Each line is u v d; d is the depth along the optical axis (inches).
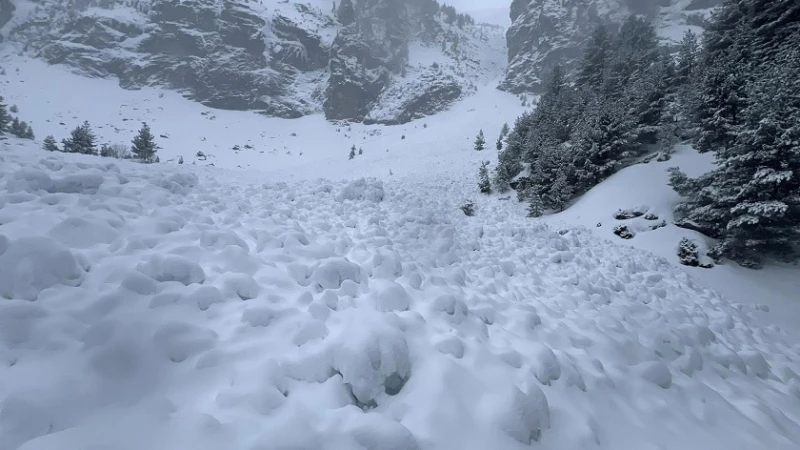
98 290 125.0
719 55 804.0
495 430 107.7
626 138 802.2
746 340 272.5
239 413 96.3
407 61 4736.7
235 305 138.8
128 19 4542.3
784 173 435.8
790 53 625.9
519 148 1104.8
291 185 421.1
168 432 87.5
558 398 133.0
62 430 82.7
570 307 239.8
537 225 497.0
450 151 1833.2
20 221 158.1
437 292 187.9
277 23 4785.9
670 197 633.0
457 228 373.7
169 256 144.4
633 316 251.1
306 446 88.5
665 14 3307.1
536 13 4547.2
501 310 197.8
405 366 121.5
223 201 277.9
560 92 1283.2
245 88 4116.6
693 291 363.3
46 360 97.2
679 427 142.3
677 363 194.5
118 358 100.1
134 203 208.7
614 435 128.1
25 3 4712.1
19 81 3503.9
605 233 608.7
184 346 111.0
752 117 484.7
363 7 5251.0
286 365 113.9
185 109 3777.1
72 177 209.3
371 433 93.9
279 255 190.2
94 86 3806.6
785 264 478.9
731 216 503.2
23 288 113.8
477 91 3981.3
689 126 735.7
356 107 3823.8
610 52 1286.9
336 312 148.4
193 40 4308.6
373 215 317.1
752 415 163.0
